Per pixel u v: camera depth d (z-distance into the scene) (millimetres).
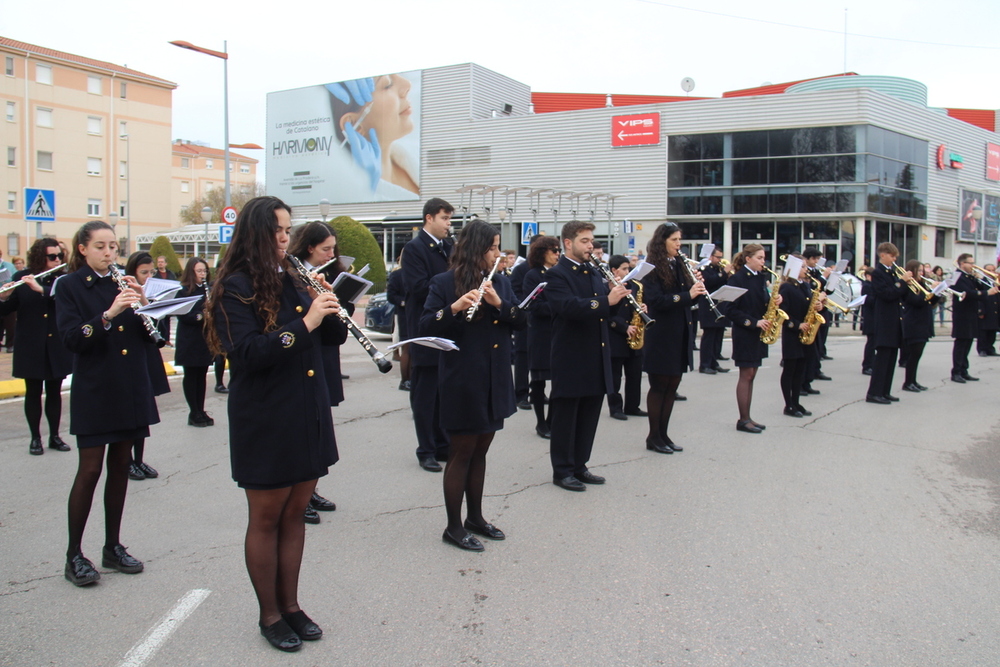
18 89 42875
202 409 7902
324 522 4953
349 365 12656
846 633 3467
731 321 7582
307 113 37656
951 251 32562
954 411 8820
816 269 9008
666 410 6785
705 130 28688
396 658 3234
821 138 27172
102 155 46938
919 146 29578
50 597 3820
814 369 11211
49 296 6508
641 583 3998
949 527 4887
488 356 4438
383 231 34875
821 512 5160
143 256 5977
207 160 73875
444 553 4418
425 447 6266
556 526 4879
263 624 3355
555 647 3326
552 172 31484
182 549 4473
